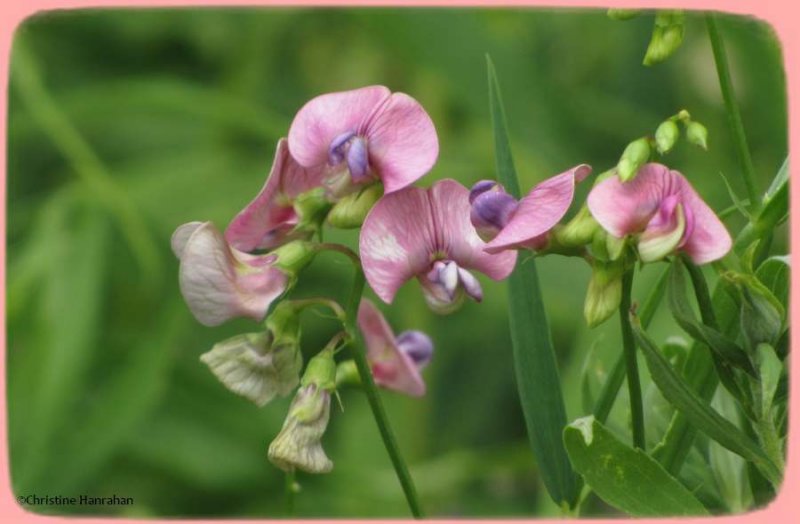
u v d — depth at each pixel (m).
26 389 0.56
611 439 0.44
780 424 0.45
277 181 0.45
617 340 0.49
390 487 0.58
